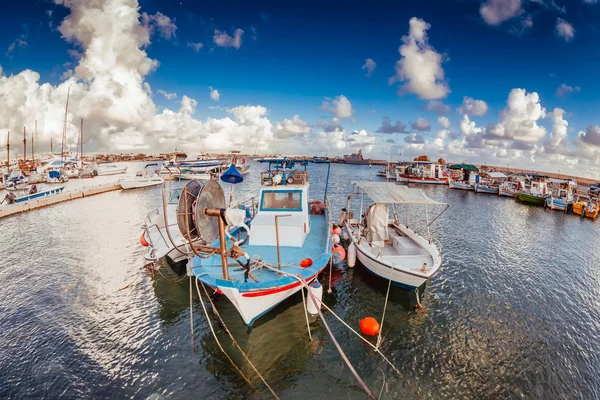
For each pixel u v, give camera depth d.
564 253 18.06
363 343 9.07
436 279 13.62
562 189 38.59
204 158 60.47
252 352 8.60
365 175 79.62
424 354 8.66
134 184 42.66
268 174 16.52
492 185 50.28
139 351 8.59
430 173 59.59
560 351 8.91
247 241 12.03
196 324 9.88
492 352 8.80
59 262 14.89
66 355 8.37
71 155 79.25
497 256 16.98
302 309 10.62
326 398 7.13
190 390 7.29
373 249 13.12
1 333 9.27
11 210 25.75
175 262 13.98
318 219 16.12
